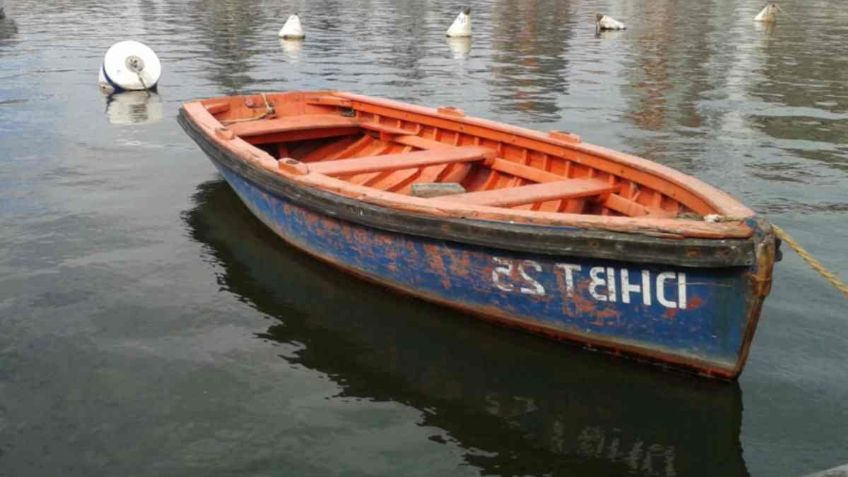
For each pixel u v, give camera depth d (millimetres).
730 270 4441
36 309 6195
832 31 28516
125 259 7277
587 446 4582
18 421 4719
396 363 5496
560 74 18906
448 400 5059
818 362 5496
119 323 6008
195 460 4402
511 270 5324
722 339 4711
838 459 4457
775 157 11266
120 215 8516
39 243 7621
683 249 4492
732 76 18594
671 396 5051
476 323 6012
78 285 6668
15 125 12883
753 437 4664
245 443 4570
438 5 40781
